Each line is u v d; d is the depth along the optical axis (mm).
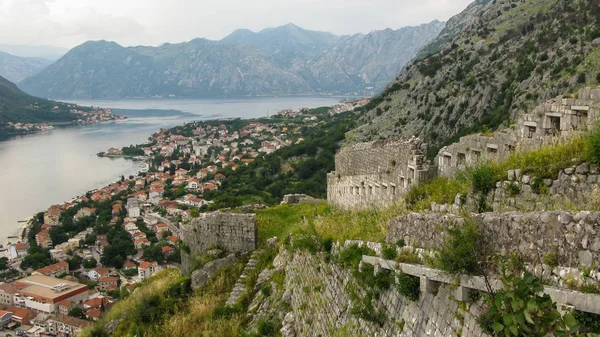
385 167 24719
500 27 117125
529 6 121938
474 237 8906
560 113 14828
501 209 12172
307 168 124250
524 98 74250
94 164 197625
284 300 20500
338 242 16062
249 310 22797
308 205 37719
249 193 116875
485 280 8195
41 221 122375
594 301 6621
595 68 64938
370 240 14141
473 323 8492
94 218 127125
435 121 97562
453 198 14672
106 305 74812
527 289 7301
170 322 24469
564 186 10586
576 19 86750
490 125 77438
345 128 154000
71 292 79250
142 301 27328
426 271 9945
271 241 28594
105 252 100562
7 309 75312
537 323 7027
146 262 93250
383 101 138000
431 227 10703
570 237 7445
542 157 11742
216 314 23531
